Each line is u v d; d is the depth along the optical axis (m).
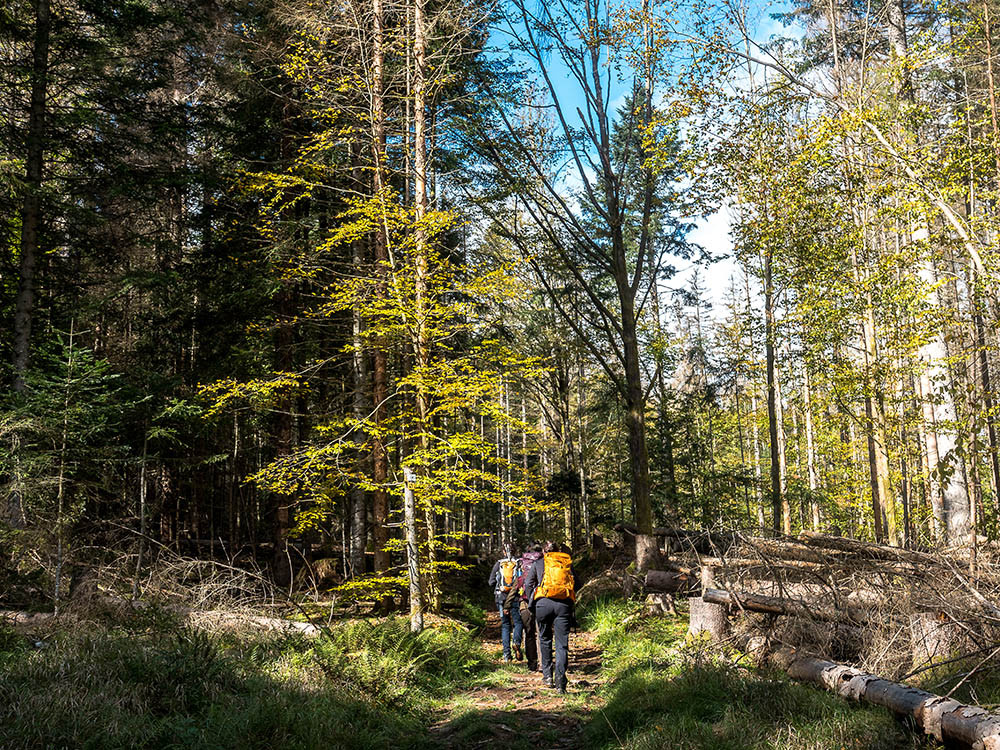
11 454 10.42
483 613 16.12
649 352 23.52
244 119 17.11
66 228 16.34
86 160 15.87
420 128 12.72
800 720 5.39
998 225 12.74
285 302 16.42
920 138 14.89
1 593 9.38
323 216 17.05
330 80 13.20
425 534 12.57
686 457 30.23
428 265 11.71
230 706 5.82
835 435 26.69
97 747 4.86
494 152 17.47
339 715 6.07
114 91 15.48
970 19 13.54
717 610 8.48
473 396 11.14
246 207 16.84
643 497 15.51
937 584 7.46
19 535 9.73
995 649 5.70
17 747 4.64
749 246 16.72
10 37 15.34
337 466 11.61
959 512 13.21
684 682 6.44
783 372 22.62
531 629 9.75
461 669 9.20
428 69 13.80
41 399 10.78
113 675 6.05
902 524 19.45
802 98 14.24
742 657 7.41
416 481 11.00
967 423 12.18
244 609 9.50
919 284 14.05
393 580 10.86
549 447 33.50
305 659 7.63
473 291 11.70
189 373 16.75
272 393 13.79
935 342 13.98
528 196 17.86
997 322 12.88
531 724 6.85
